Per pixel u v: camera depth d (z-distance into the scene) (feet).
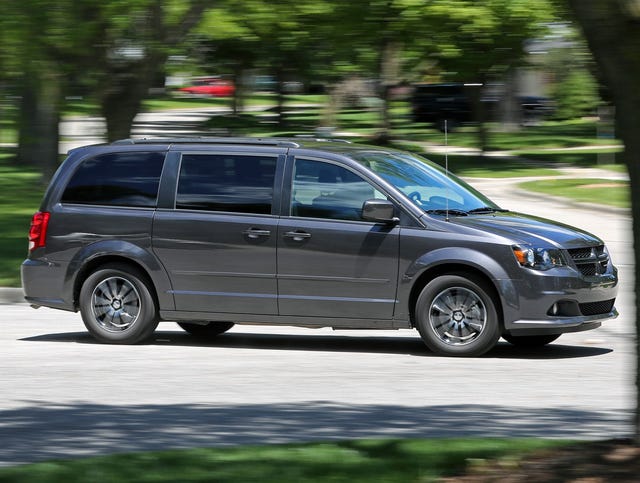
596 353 61.87
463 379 53.72
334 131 308.19
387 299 60.08
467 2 181.27
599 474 32.12
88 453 38.17
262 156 63.00
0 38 111.55
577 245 60.08
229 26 131.95
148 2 110.32
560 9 141.69
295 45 146.00
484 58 206.69
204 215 63.00
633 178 32.37
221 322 69.10
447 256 58.85
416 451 37.14
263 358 60.59
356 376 54.75
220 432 41.55
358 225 60.59
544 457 34.96
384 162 62.90
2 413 45.68
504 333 59.98
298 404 47.44
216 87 507.71
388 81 263.70
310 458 36.50
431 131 321.73
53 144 157.38
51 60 114.83
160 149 64.85
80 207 65.41
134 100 117.19
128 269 64.34
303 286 61.26
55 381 53.67
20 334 68.95
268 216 62.08
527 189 168.14
